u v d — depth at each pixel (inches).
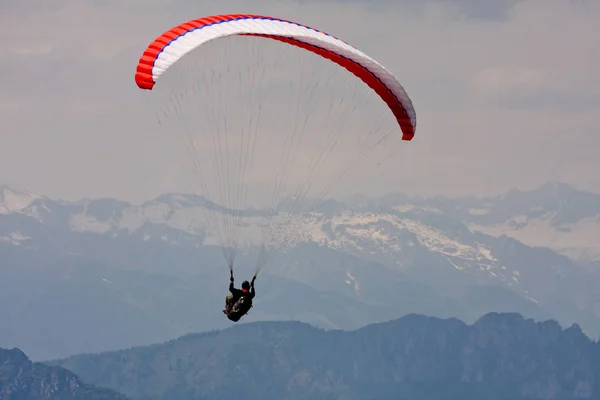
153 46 6461.6
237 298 6550.2
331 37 7190.0
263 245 6781.5
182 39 6501.0
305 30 7047.2
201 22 6712.6
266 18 7047.2
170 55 6412.4
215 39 6422.2
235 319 6520.7
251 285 6614.2
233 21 6815.9
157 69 6358.3
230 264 6609.3
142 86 6333.7
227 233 6628.9
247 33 6584.6
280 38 6998.0
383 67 7239.2
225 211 6658.5
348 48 7116.1
